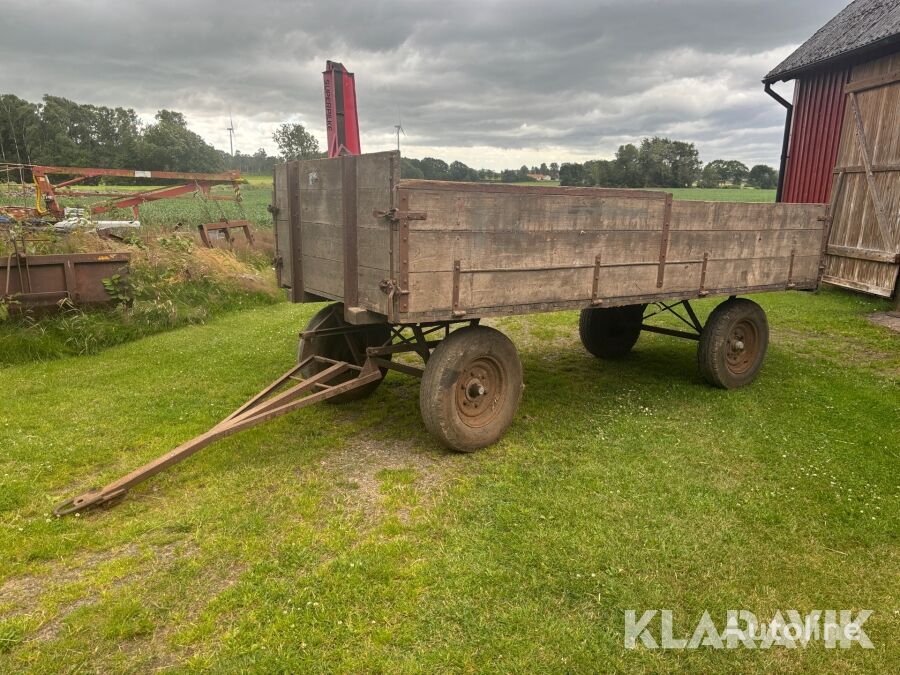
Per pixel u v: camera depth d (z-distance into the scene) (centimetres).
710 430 488
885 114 956
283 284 525
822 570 307
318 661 239
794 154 1234
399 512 355
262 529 333
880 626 269
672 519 349
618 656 246
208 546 315
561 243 447
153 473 364
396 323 397
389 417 514
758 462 430
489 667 238
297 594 277
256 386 588
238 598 274
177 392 565
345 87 581
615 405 550
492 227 406
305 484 387
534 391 589
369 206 388
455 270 395
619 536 330
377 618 263
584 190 450
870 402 554
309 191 465
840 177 1048
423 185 368
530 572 297
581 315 707
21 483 378
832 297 1080
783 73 1182
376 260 391
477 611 269
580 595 281
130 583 285
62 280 737
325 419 505
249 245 1373
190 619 263
